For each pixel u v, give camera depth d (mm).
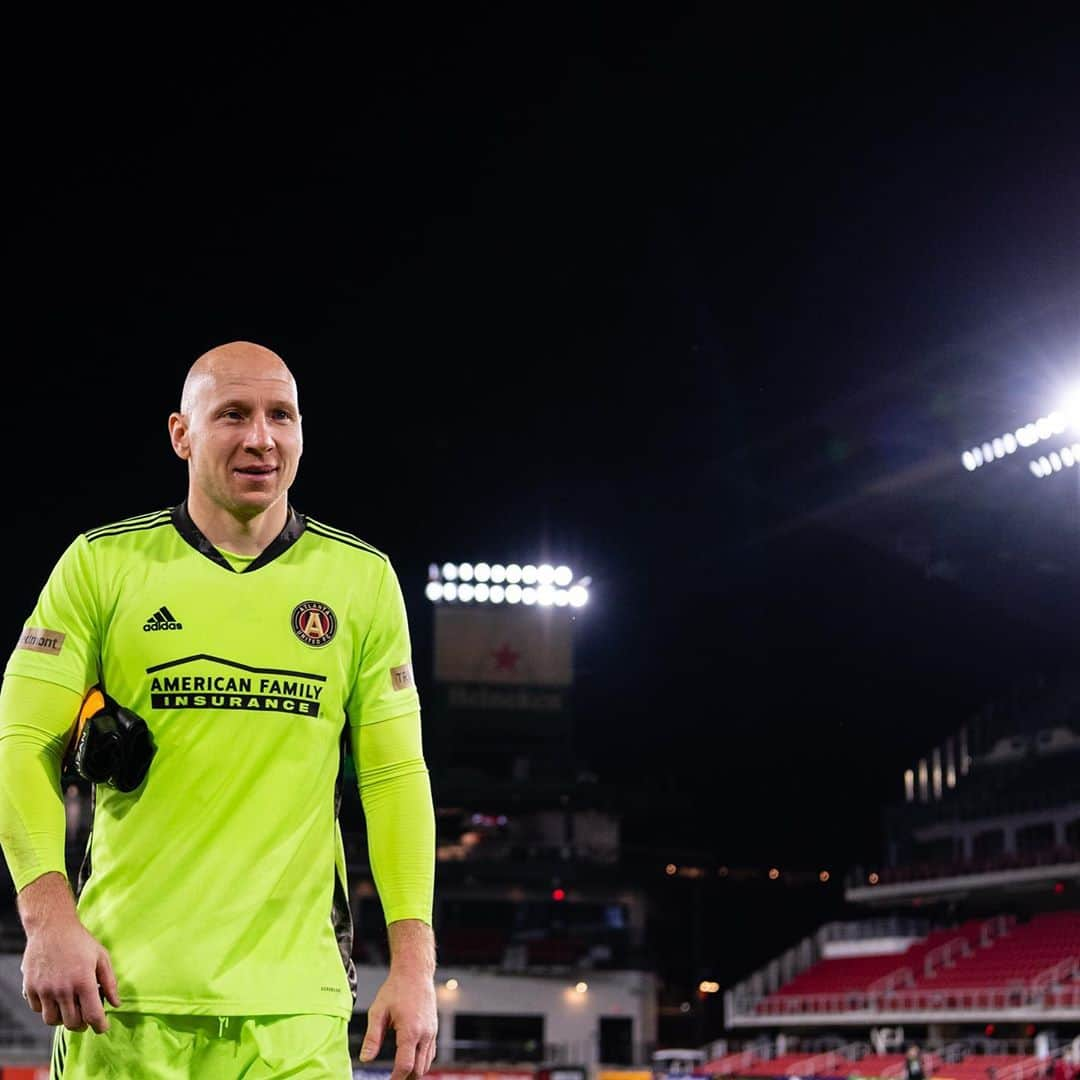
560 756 42281
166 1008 2895
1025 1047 33438
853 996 36781
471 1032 39375
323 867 3121
